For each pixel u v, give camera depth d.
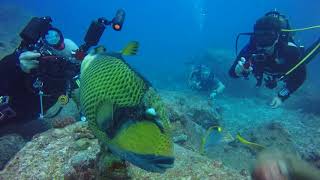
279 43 5.68
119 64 1.10
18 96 3.76
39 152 3.37
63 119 3.95
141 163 0.98
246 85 13.59
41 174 3.05
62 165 3.12
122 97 1.05
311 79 15.86
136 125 1.01
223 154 6.19
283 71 5.77
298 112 10.79
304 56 5.42
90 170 2.59
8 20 20.17
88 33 2.57
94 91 1.08
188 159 3.26
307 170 0.99
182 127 6.07
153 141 0.98
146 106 1.04
